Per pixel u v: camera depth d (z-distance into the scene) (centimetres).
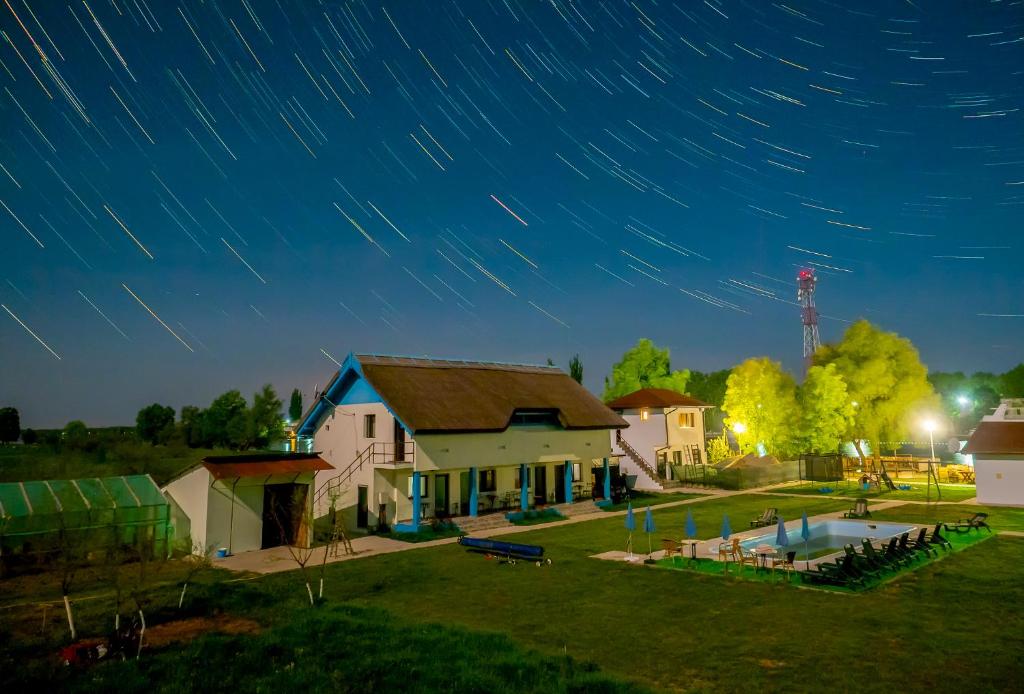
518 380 3953
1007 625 1345
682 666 1168
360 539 2833
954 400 7588
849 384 5028
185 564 2292
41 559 2092
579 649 1280
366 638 1354
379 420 3212
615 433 5069
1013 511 3080
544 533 2861
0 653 1309
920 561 1972
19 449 4609
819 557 2062
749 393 5281
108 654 1279
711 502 3869
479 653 1246
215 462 2523
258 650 1283
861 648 1228
